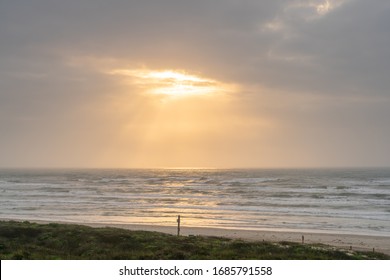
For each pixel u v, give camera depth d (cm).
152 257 2330
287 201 7719
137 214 5928
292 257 2441
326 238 4056
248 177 18600
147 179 17125
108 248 2720
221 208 6681
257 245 2877
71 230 3181
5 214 5925
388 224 5031
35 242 2914
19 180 16138
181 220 5344
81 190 10662
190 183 14012
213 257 2353
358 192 9506
